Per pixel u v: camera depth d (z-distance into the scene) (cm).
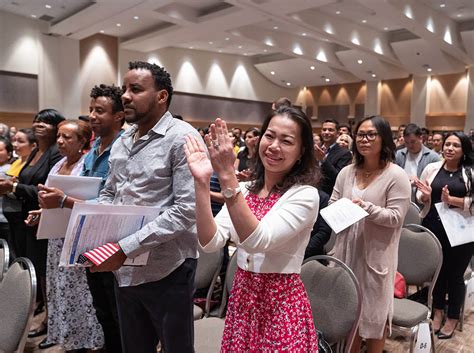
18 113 1012
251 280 119
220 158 102
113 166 162
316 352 120
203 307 272
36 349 264
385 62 1230
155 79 153
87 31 1003
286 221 109
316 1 743
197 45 1280
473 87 1226
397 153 449
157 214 144
